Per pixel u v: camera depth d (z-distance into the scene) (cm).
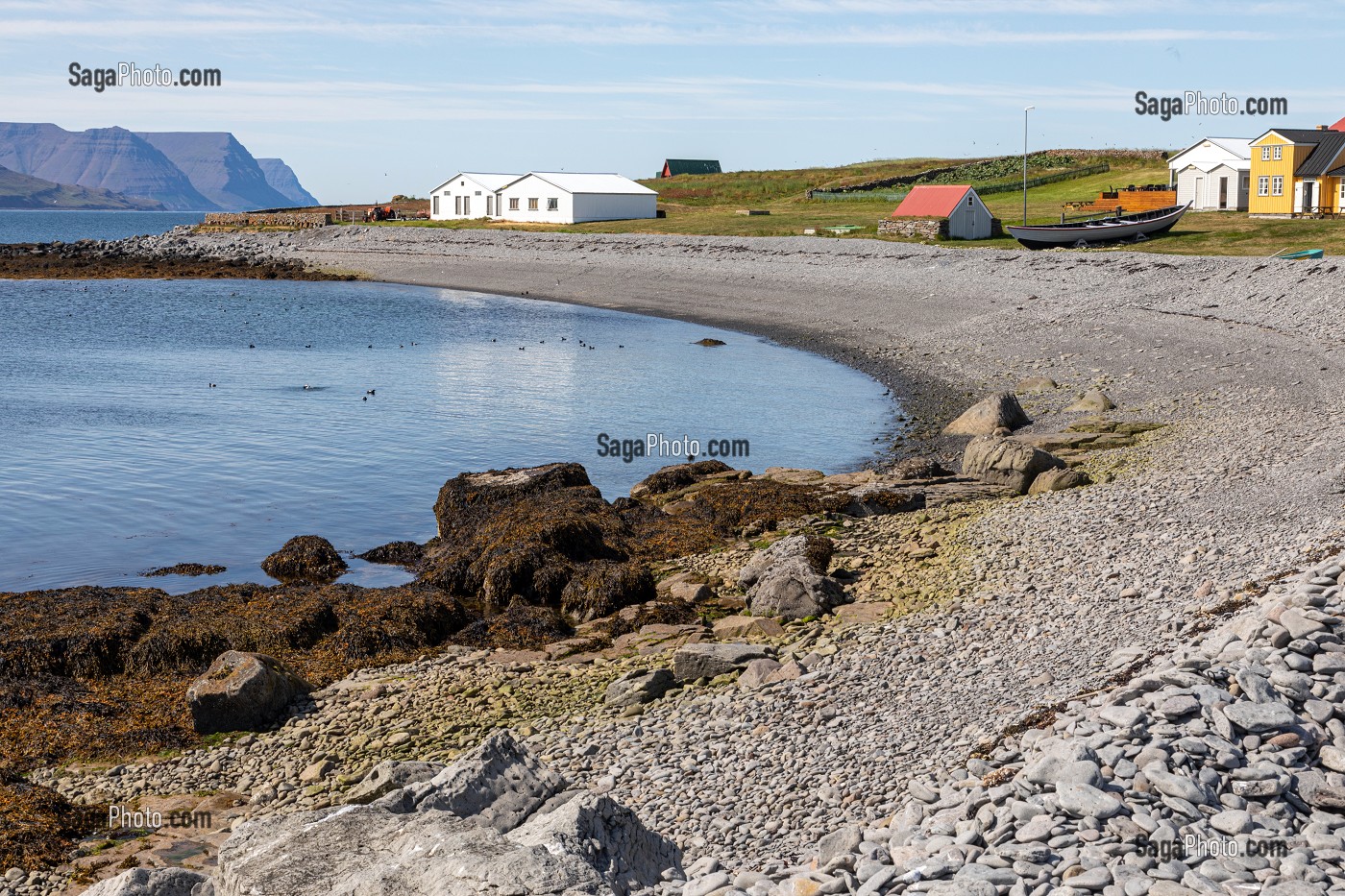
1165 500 2388
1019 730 1257
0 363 5519
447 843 962
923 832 1038
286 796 1477
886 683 1608
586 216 11219
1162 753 1064
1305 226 7169
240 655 1764
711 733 1509
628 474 3391
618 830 1069
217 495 3164
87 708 1755
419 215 13250
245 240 12088
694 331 6500
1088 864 912
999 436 3222
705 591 2188
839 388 4688
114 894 1062
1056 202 10394
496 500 2773
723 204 12762
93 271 10150
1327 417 3131
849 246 8156
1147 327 4966
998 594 1964
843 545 2450
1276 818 995
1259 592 1575
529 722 1652
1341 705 1138
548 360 5584
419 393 4738
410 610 2098
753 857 1134
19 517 2939
